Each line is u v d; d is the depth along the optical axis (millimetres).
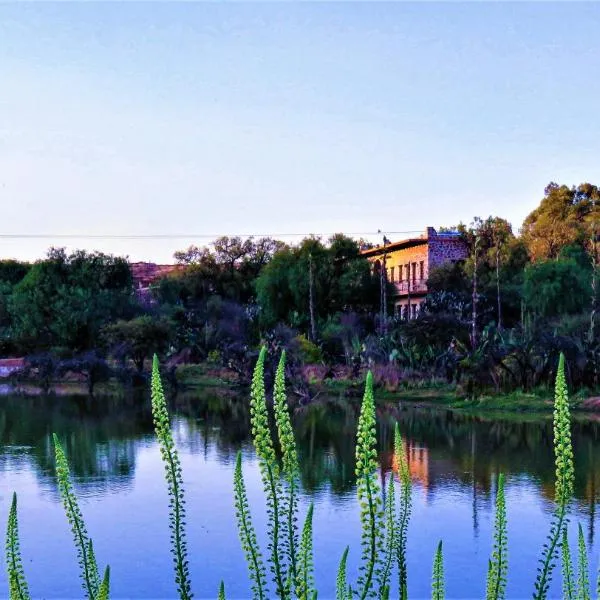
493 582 7938
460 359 52250
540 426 39125
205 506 23859
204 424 41062
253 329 72812
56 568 18391
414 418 42344
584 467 28891
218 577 17719
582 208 89750
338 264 74438
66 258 78438
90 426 40625
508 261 76812
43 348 74375
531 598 15961
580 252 72625
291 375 53438
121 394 56844
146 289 106625
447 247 75000
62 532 21406
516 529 21156
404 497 9359
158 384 7547
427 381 53406
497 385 48438
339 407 47469
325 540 20109
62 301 72500
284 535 6836
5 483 27375
